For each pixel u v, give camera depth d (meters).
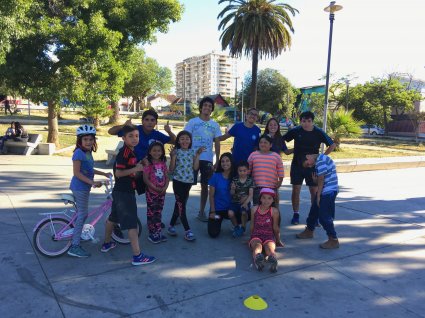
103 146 15.33
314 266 3.97
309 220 4.84
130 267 3.82
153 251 4.29
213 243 4.62
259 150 5.08
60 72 11.59
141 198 6.70
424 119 32.22
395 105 35.03
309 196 7.56
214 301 3.17
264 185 4.85
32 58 11.04
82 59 11.38
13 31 9.30
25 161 10.70
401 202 7.20
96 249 4.30
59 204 6.06
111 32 11.51
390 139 30.70
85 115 22.55
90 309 3.00
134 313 2.95
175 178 4.75
